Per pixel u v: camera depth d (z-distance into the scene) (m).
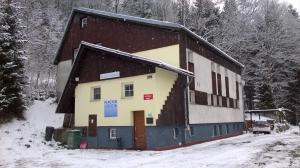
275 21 59.00
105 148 22.41
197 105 25.19
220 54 31.66
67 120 26.23
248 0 57.53
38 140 23.11
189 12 51.50
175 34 22.80
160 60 23.17
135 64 21.56
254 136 31.48
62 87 31.02
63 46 31.47
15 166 15.38
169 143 21.09
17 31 25.75
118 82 22.36
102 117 22.95
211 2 53.62
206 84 27.64
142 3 58.81
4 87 23.64
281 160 13.16
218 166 12.65
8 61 24.48
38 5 55.72
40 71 42.66
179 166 13.27
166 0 61.56
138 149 20.91
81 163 15.73
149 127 20.36
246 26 56.16
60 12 64.12
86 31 28.86
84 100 24.27
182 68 22.50
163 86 21.05
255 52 59.06
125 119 21.64
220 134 30.36
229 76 35.44
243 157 14.49
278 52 57.09
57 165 15.34
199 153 17.17
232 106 35.53
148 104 20.59
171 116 21.33
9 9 25.70
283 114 52.06
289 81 60.28
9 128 23.28
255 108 57.41
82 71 24.70
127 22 25.42
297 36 59.34
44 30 49.12
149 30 24.08
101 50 22.95
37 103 31.11
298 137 24.88
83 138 23.77
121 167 13.95
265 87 57.38
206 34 49.72
